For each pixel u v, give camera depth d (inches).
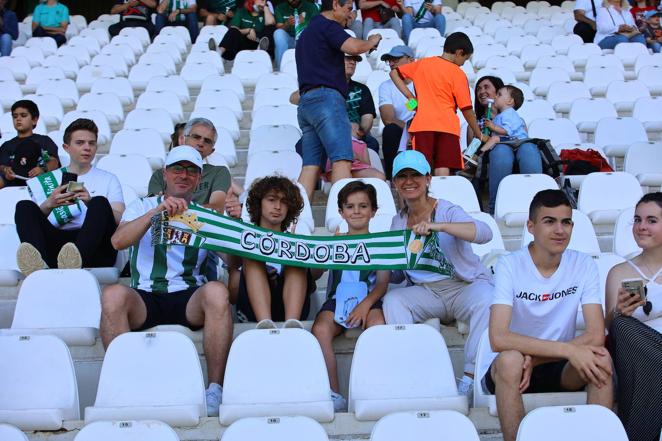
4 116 373.1
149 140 330.0
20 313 201.2
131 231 199.5
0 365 177.0
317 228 261.3
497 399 168.9
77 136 243.8
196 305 197.6
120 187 247.1
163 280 202.5
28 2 657.6
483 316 198.5
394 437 153.1
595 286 177.9
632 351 170.7
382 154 356.8
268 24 481.1
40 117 382.9
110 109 386.0
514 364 167.3
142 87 429.1
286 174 294.8
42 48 504.7
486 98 316.2
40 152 289.0
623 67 464.1
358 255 205.0
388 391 178.5
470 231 199.8
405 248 204.1
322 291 238.5
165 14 535.5
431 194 268.1
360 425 173.8
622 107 404.5
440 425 153.8
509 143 297.1
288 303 205.0
